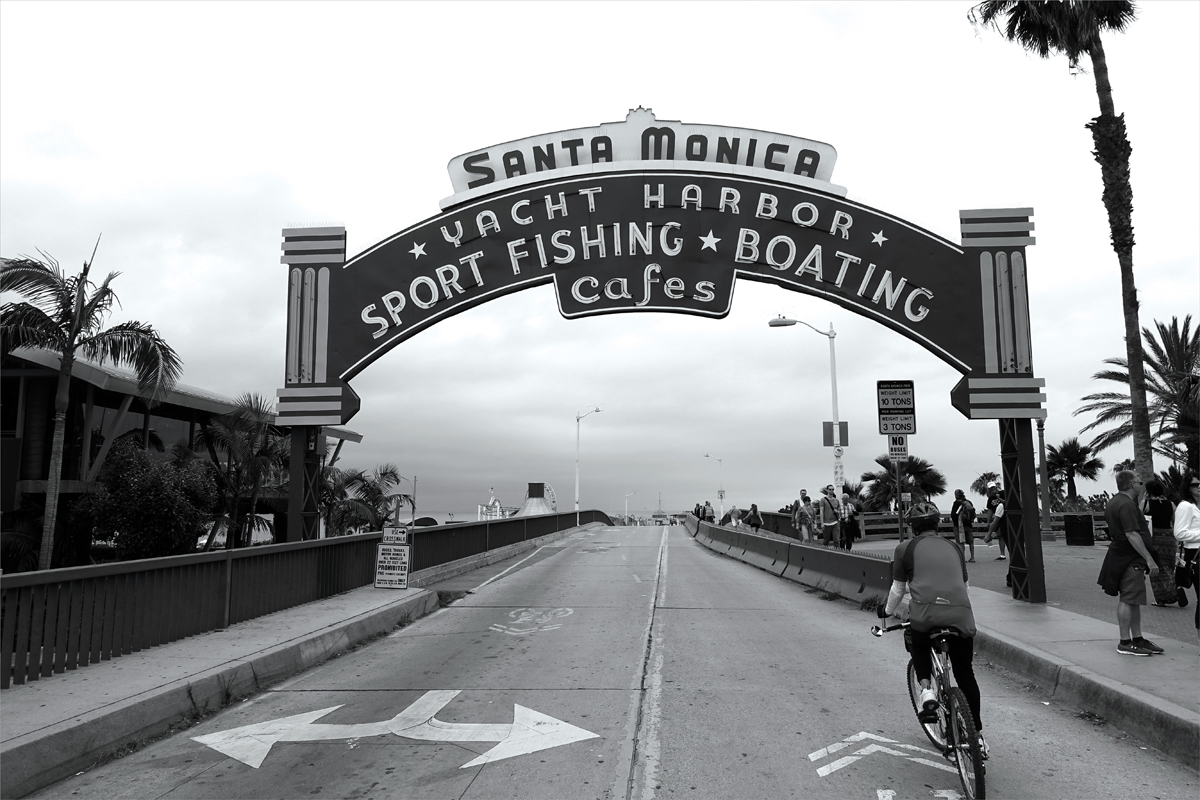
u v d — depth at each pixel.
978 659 9.87
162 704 7.38
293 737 7.07
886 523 34.38
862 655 10.35
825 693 8.37
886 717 7.45
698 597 16.39
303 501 15.21
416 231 15.84
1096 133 15.88
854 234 15.36
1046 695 8.21
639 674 9.31
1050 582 15.59
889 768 6.08
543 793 5.64
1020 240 14.90
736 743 6.70
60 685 7.71
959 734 5.50
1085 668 8.10
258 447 24.50
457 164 16.44
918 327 14.91
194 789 5.86
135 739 6.93
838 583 16.27
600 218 15.84
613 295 15.66
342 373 15.38
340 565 14.79
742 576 20.78
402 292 15.66
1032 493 13.32
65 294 17.97
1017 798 5.50
